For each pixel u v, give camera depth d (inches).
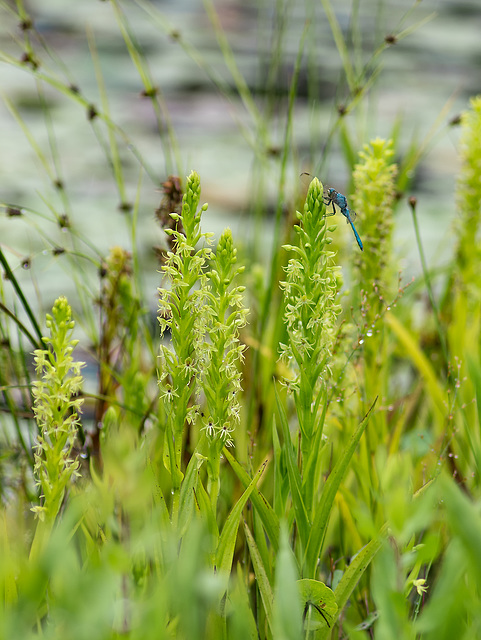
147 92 71.1
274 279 64.7
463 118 69.8
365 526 45.3
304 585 44.8
